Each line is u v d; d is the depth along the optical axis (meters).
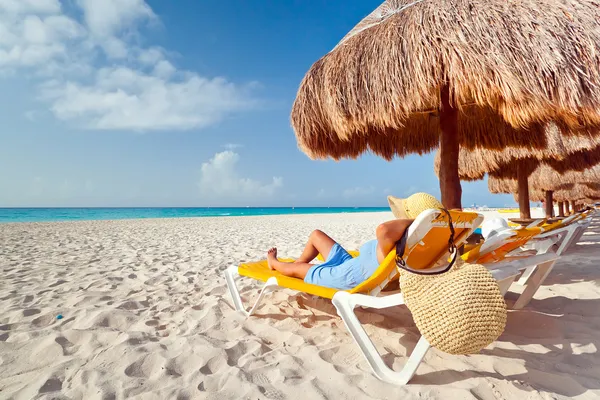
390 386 1.76
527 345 2.19
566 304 2.89
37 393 1.80
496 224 4.03
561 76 2.49
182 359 2.14
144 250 7.24
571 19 2.65
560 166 7.71
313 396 1.71
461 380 1.80
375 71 3.12
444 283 1.63
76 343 2.43
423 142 5.07
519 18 2.72
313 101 3.57
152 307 3.26
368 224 17.34
